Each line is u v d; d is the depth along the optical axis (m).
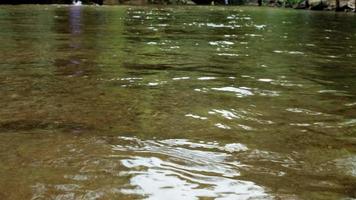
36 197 1.67
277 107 3.09
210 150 2.22
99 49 5.89
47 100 3.10
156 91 3.48
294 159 2.13
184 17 14.97
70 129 2.48
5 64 4.52
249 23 12.96
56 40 6.82
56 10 16.89
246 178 1.90
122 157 2.09
